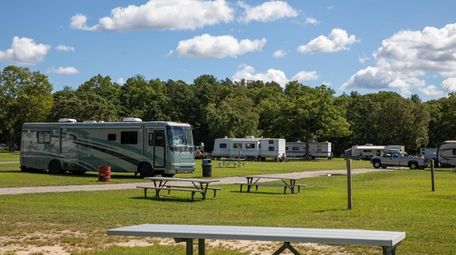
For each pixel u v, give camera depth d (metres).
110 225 14.11
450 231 13.01
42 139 39.34
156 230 7.53
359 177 39.88
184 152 36.66
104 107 103.25
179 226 7.92
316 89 99.94
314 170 50.41
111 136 37.19
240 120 108.69
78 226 13.92
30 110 99.56
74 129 38.31
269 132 104.56
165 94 132.88
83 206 19.05
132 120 37.56
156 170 36.00
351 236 6.83
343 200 21.36
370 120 120.75
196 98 124.25
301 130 98.56
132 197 22.69
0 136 109.81
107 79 136.50
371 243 6.57
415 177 40.72
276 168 54.31
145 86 132.25
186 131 37.06
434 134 121.62
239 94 130.75
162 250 10.64
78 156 38.12
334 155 124.06
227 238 7.12
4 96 98.75
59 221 14.84
